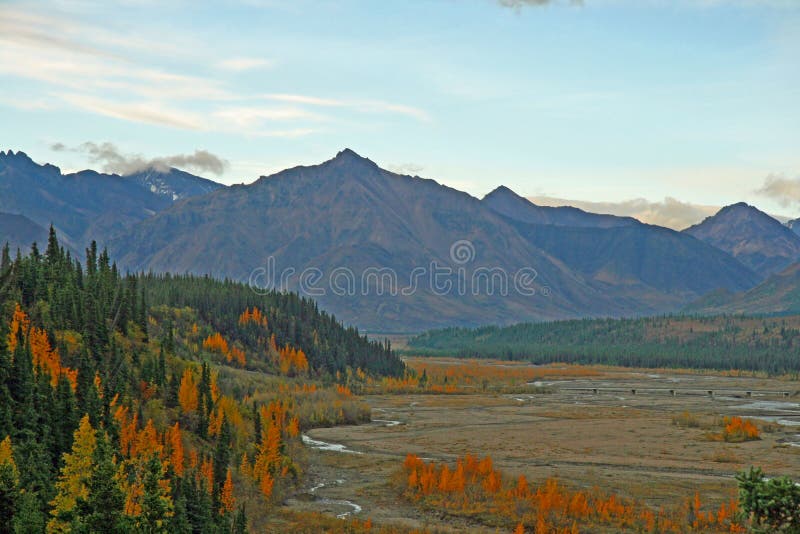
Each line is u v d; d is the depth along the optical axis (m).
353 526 82.44
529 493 93.81
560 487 96.62
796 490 31.97
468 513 87.94
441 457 127.88
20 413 80.81
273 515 88.00
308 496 99.12
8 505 52.06
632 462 122.31
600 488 99.19
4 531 51.41
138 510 53.88
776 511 32.22
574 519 83.25
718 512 83.44
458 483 97.56
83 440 59.56
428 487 98.88
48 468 71.00
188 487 73.50
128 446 88.69
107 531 44.03
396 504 94.38
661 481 104.69
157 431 99.50
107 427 87.81
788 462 121.12
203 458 98.25
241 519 75.75
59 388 84.81
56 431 80.31
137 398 112.44
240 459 103.31
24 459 70.38
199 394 117.25
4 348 87.31
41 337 109.38
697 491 97.69
